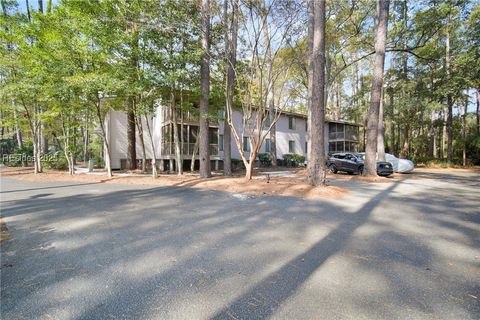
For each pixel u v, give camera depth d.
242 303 2.50
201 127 13.37
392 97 27.06
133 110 14.23
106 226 5.20
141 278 3.03
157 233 4.75
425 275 3.10
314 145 9.88
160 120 21.89
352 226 5.21
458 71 19.81
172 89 13.35
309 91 15.24
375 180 13.09
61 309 2.41
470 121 33.84
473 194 9.11
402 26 20.67
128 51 11.60
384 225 5.28
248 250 3.91
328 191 8.97
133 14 11.41
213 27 13.12
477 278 3.02
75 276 3.08
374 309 2.40
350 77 36.16
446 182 12.77
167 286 2.83
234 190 9.97
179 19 11.85
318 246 4.08
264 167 23.72
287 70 14.02
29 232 4.81
